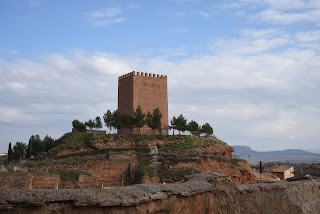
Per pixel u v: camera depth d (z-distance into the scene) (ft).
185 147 229.86
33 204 24.34
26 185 103.55
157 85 274.36
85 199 26.55
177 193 33.76
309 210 49.78
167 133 271.69
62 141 218.79
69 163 165.37
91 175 161.38
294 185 49.85
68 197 26.00
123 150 205.57
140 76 267.18
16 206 23.99
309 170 83.41
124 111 269.85
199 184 37.73
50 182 130.82
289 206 47.80
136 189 30.76
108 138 222.69
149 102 269.03
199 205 36.68
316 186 52.47
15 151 215.10
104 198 27.48
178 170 181.16
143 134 242.78
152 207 30.96
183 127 270.05
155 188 32.14
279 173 271.28
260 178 228.43
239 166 209.97
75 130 241.76
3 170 133.69
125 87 271.49
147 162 185.37
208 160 197.88
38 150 226.58
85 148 208.54
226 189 41.27
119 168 174.60
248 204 43.32
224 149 247.09
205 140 250.78
